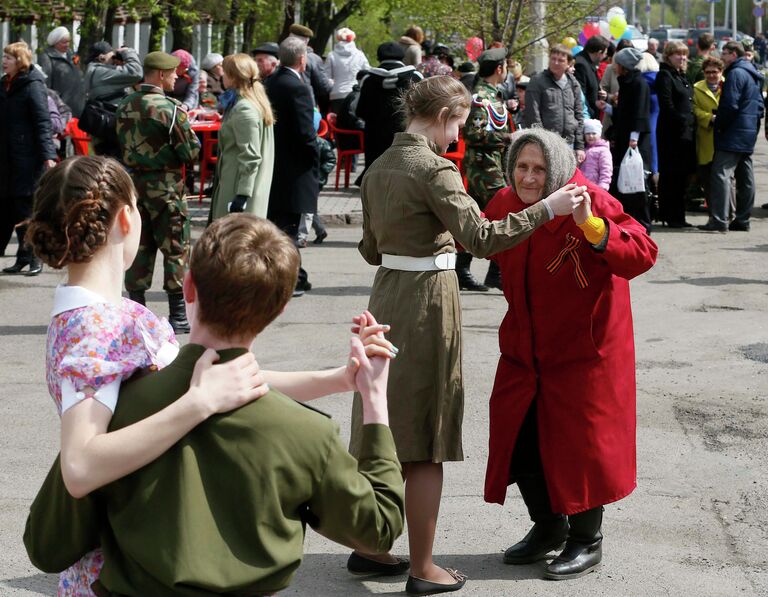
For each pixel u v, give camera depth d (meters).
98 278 2.35
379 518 2.26
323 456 2.18
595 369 4.27
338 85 17.67
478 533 4.91
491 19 19.23
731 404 6.70
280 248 2.21
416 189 4.11
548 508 4.58
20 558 4.57
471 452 5.89
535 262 4.21
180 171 8.25
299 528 2.19
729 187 13.39
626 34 20.30
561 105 11.16
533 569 4.55
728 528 4.95
